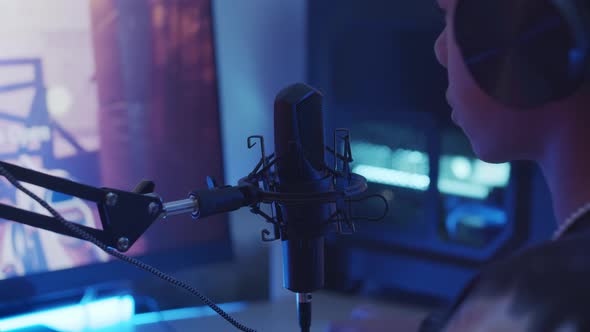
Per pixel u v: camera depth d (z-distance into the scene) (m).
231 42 1.95
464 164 1.91
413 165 1.97
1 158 1.55
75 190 0.58
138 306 1.77
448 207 1.97
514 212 1.83
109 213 0.59
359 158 2.05
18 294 1.58
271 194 0.65
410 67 1.93
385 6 1.93
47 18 1.57
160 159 1.75
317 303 2.06
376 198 2.04
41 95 1.58
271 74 2.03
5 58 1.53
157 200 0.61
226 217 1.85
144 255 1.73
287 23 2.05
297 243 0.70
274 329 1.84
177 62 1.75
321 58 2.05
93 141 1.66
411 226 2.00
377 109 2.00
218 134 1.83
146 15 1.70
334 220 0.68
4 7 1.52
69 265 1.63
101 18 1.64
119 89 1.68
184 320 1.84
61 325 1.62
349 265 2.11
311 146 0.67
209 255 1.84
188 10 1.76
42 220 0.58
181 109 1.77
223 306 1.97
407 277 2.05
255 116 2.01
